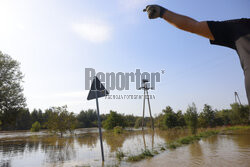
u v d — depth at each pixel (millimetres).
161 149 10516
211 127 32500
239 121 30359
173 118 34188
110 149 12016
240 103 30969
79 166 7285
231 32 649
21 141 21344
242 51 596
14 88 18484
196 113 20000
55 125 27703
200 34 685
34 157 10297
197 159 7430
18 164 8562
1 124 18328
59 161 8781
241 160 6855
